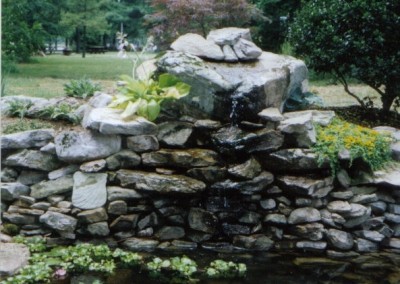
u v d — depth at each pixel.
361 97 8.30
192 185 4.05
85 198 4.03
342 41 5.02
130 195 4.05
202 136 4.33
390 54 5.00
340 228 4.17
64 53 28.08
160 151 4.16
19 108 4.61
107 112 4.27
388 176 4.21
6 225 4.05
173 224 4.18
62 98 4.95
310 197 4.15
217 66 4.61
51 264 3.56
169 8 10.40
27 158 4.08
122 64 17.95
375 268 3.74
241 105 4.30
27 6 16.81
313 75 11.14
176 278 3.44
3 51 12.61
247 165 4.13
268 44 13.93
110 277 3.42
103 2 26.92
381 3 4.89
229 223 4.17
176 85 4.29
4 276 3.33
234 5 10.26
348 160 4.22
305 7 5.66
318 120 4.54
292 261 3.86
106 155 4.11
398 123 5.48
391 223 4.25
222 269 3.61
